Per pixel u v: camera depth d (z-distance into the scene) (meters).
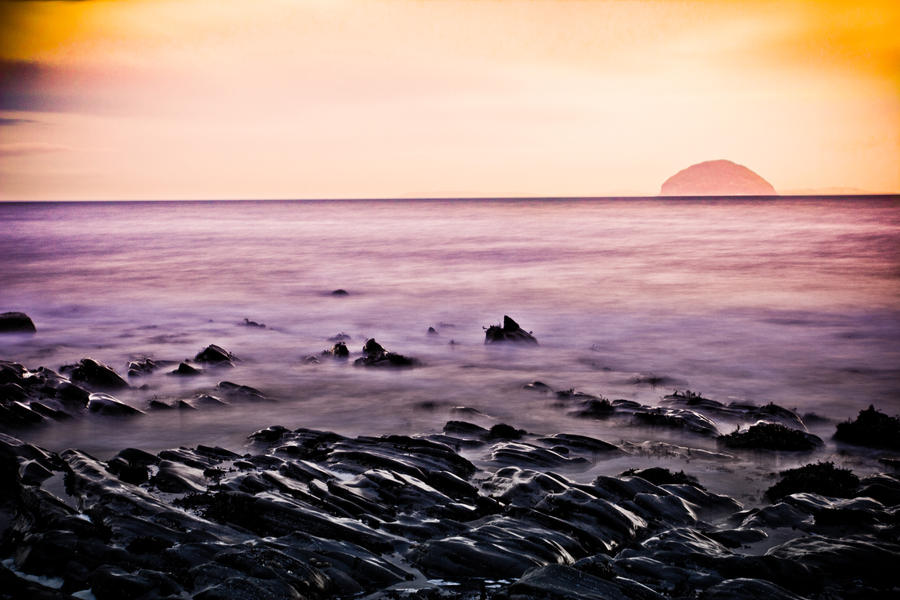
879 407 22.16
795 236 95.00
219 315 42.25
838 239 88.56
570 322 38.66
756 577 10.30
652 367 28.17
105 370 24.47
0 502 13.73
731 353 30.66
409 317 40.94
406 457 15.72
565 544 11.41
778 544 11.96
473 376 26.81
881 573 10.73
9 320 36.44
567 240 95.19
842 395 23.72
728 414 20.36
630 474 15.26
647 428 19.45
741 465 16.59
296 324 39.28
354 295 49.28
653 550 11.23
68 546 10.83
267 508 12.33
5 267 66.75
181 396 23.59
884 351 30.58
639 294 47.84
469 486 14.08
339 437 17.62
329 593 10.05
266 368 28.47
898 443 17.56
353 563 10.69
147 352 31.88
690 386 25.00
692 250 77.75
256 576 9.86
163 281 57.06
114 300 47.91
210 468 15.33
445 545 11.12
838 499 13.59
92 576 10.05
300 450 16.47
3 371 23.44
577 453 17.23
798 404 22.61
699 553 10.98
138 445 18.33
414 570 10.91
